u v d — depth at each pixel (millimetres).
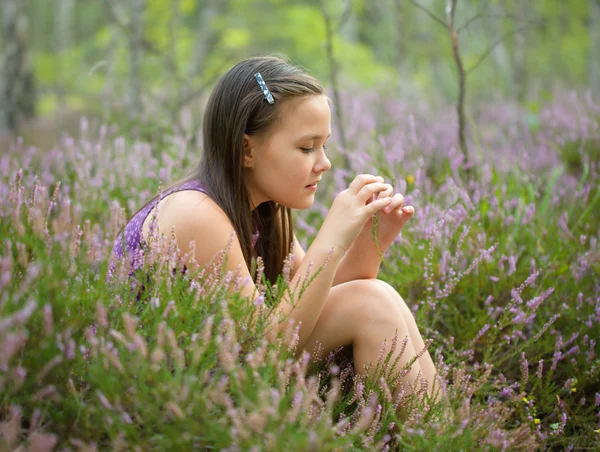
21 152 3822
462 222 2912
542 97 6930
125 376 1449
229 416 1484
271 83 2068
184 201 2023
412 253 2775
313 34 13297
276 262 2393
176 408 1362
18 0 7832
